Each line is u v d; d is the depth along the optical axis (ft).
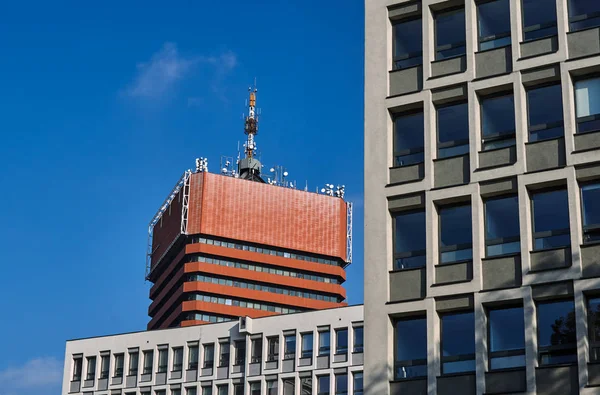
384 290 202.80
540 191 196.24
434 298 197.16
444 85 211.20
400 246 206.59
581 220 190.49
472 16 212.23
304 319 583.17
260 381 581.12
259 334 592.60
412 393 194.08
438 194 204.13
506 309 191.93
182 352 606.14
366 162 214.69
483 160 202.69
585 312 183.32
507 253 195.00
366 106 218.79
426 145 208.74
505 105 205.26
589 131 195.11
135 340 615.57
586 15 203.10
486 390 187.01
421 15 221.25
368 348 200.23
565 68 199.52
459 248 200.23
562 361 183.62
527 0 208.95
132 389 604.08
